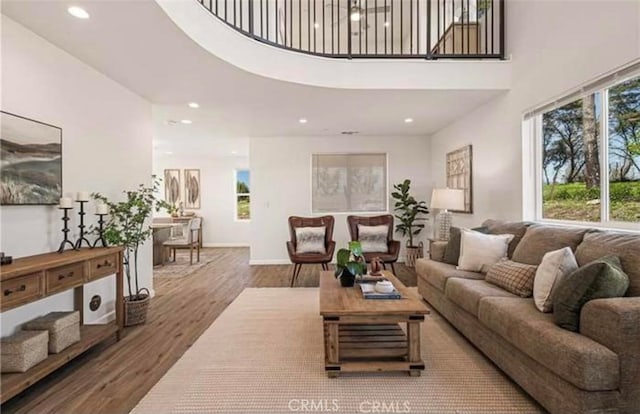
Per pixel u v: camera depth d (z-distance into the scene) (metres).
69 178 2.97
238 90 3.92
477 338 2.62
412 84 3.96
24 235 2.51
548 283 2.19
